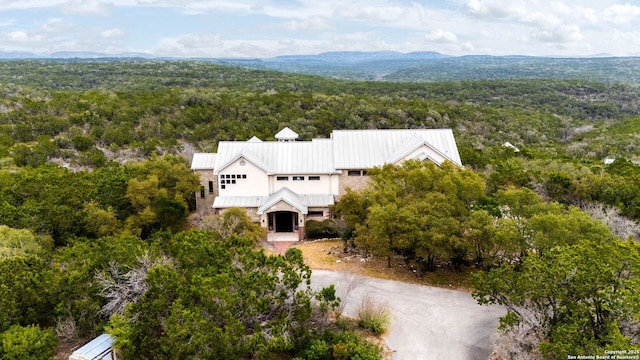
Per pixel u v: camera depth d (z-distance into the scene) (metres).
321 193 47.97
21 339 21.89
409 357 25.86
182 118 91.88
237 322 22.45
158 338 23.09
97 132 80.81
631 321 21.53
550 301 23.94
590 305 22.59
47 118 85.38
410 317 29.92
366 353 23.59
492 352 26.27
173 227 43.28
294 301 25.16
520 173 51.22
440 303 31.77
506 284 25.44
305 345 24.81
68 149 72.69
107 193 44.06
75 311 24.92
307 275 26.67
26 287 24.38
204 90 132.75
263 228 44.03
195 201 51.56
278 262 26.48
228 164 46.59
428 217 33.31
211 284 23.59
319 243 43.78
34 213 38.62
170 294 24.12
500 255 35.12
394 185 38.38
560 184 47.25
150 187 44.31
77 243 30.64
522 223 32.28
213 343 21.66
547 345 21.56
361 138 49.19
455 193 36.50
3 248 30.41
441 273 36.12
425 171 37.78
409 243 32.72
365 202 39.03
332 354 23.92
